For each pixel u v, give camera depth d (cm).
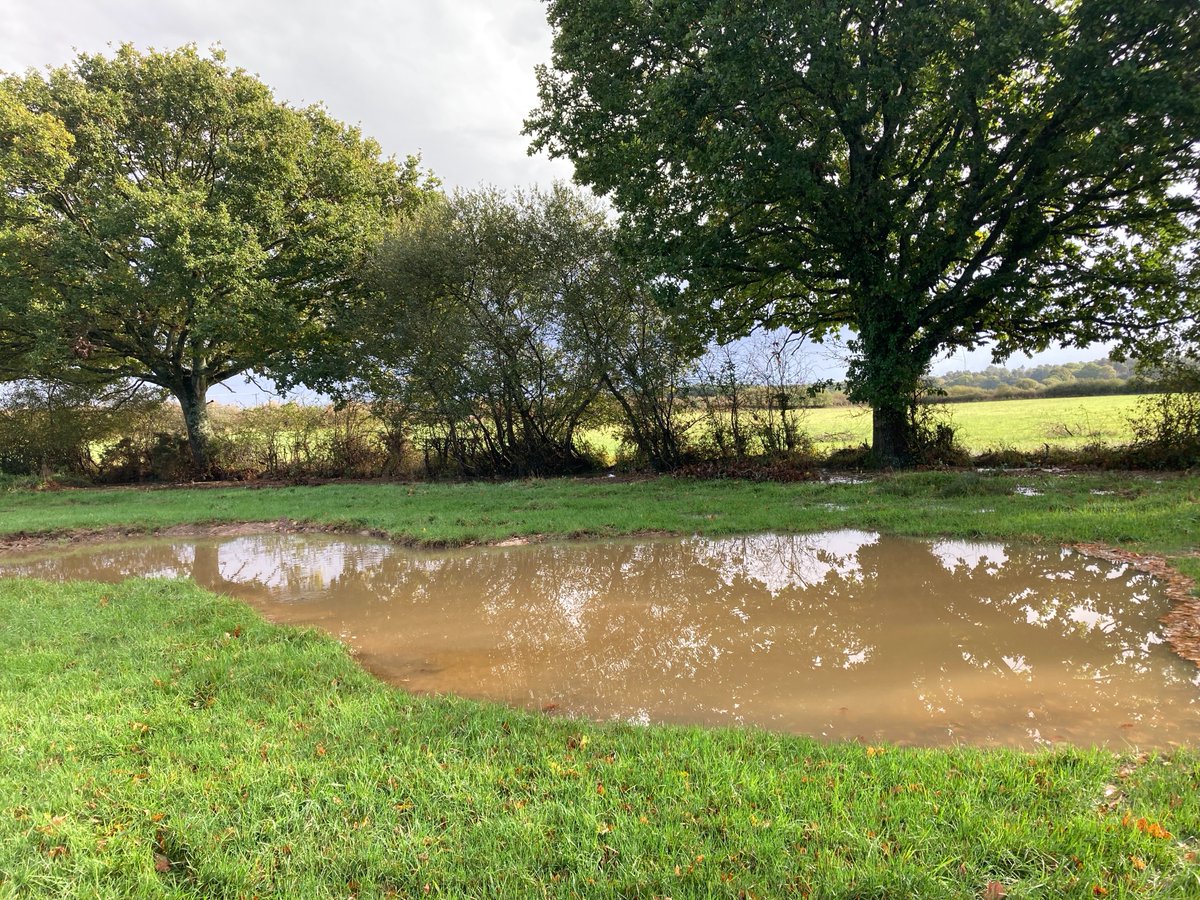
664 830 317
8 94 1884
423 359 1903
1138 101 1158
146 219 1836
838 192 1443
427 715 467
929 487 1261
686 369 1753
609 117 1658
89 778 387
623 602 755
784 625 654
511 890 282
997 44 1176
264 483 2166
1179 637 555
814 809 329
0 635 678
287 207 2241
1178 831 297
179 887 295
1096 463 1474
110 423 2512
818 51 1264
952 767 367
